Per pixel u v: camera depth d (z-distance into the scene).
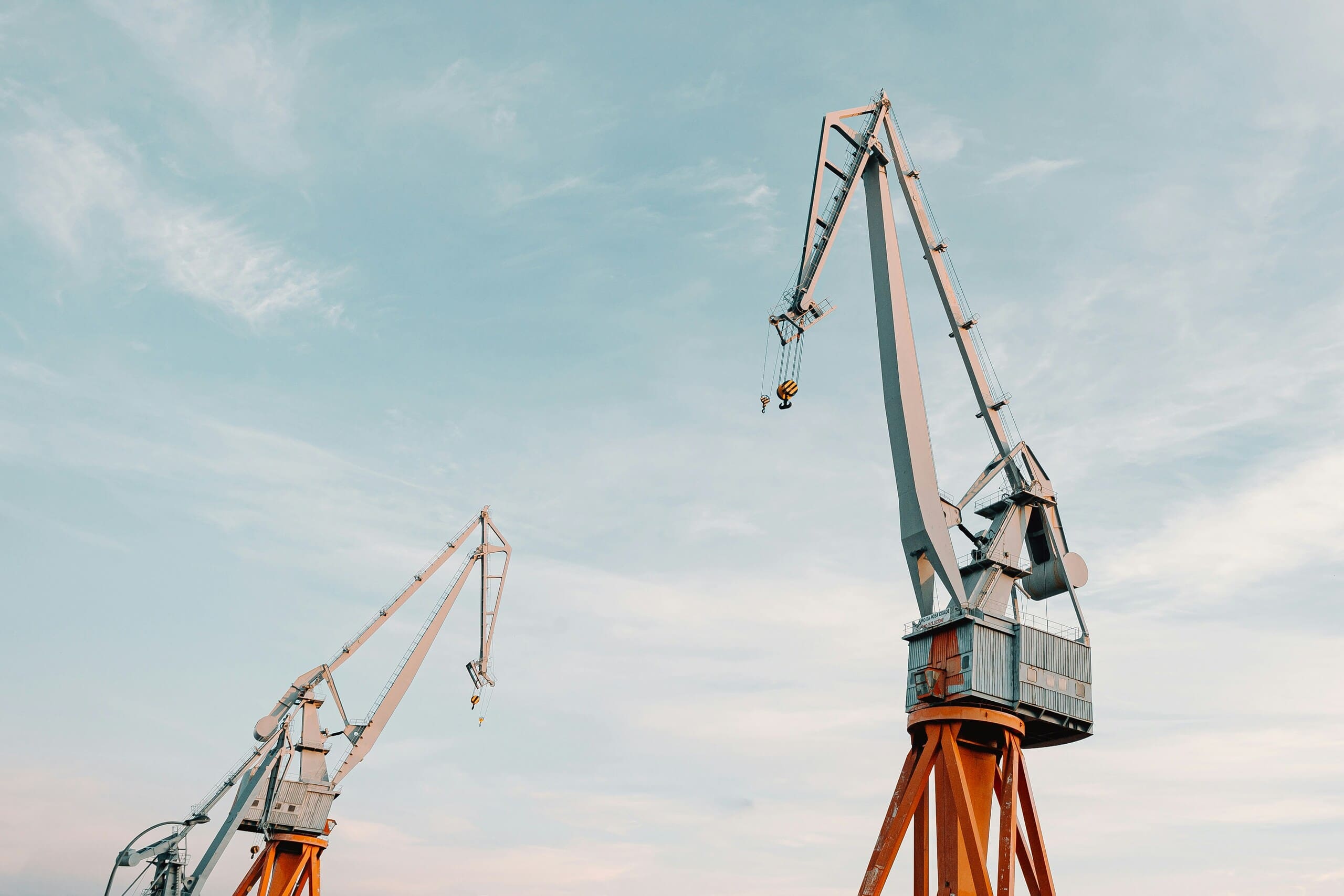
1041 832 46.34
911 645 49.72
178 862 72.19
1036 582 52.16
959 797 44.00
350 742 82.38
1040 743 50.91
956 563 48.03
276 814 76.50
